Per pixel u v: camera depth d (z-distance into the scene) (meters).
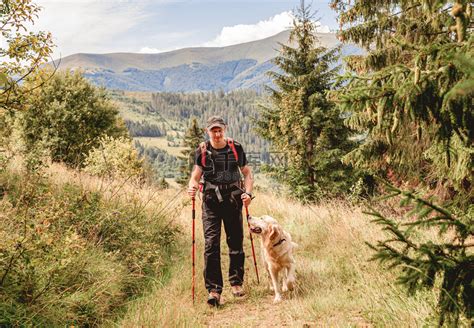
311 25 18.22
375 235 5.77
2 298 3.26
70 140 19.97
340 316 3.85
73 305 3.68
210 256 4.72
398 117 2.10
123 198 7.29
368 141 8.86
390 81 2.08
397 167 8.43
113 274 4.45
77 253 4.18
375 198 1.98
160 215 7.35
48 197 4.79
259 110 19.62
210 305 4.61
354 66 9.16
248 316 4.29
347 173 16.08
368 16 8.55
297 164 16.75
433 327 2.42
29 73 4.91
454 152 2.44
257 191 13.04
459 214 2.12
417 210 1.82
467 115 1.86
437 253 1.85
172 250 6.59
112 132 25.89
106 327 3.73
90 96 24.14
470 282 1.74
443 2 1.81
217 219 4.86
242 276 5.02
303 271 5.39
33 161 5.81
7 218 4.24
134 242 5.49
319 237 7.02
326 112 17.00
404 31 7.66
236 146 4.91
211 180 4.84
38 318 3.33
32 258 3.52
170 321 3.77
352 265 5.18
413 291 1.91
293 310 4.19
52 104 20.14
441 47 1.92
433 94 1.92
